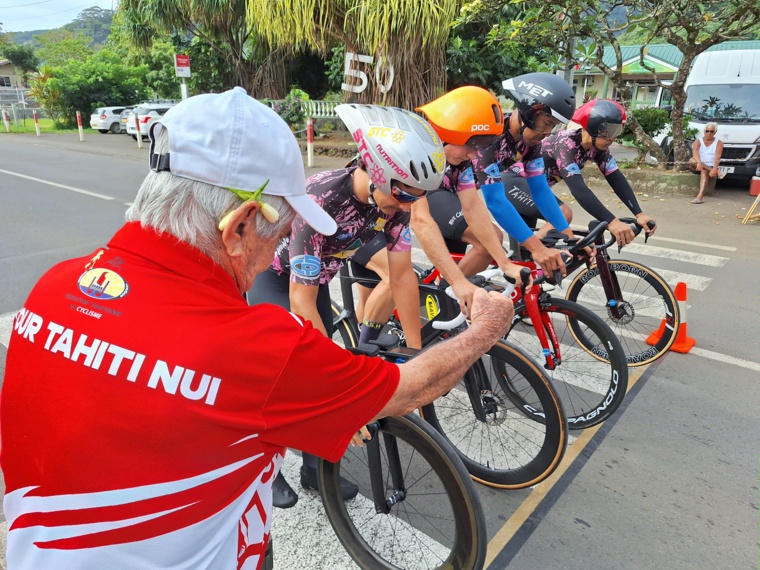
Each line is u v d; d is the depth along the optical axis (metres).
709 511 2.40
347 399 0.98
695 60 11.23
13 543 0.88
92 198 8.65
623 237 3.28
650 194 9.31
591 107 3.30
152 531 0.86
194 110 0.90
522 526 2.32
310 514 2.38
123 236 0.93
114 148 16.66
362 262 2.79
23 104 31.16
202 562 0.93
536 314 2.79
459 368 1.23
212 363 0.84
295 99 15.98
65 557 0.84
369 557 2.04
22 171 11.55
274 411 0.90
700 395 3.32
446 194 3.32
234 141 0.89
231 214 0.91
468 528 1.81
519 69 13.52
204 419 0.84
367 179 1.90
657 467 2.69
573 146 3.41
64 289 0.92
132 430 0.82
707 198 8.98
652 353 3.65
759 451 2.80
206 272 0.91
